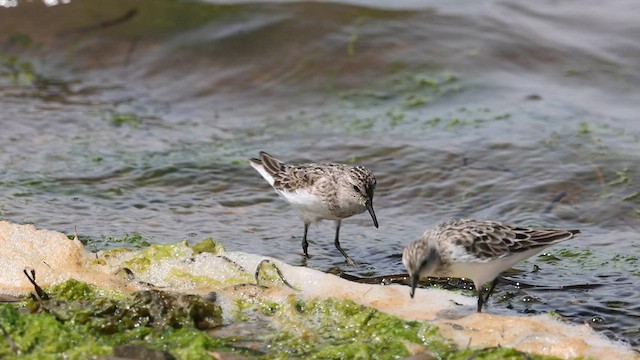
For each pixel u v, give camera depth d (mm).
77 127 17984
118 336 9867
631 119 17703
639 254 12742
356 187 12938
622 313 10820
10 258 11602
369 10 21547
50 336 9633
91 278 11375
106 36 21469
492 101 18656
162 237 13305
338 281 11312
